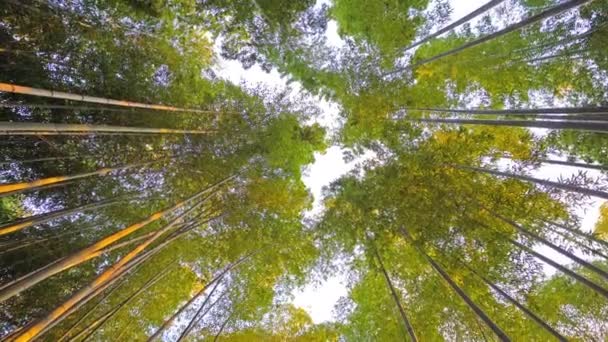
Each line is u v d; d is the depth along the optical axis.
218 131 8.94
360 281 9.62
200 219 8.20
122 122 7.61
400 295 8.88
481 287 7.66
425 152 8.41
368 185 9.38
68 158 7.28
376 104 8.99
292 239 9.59
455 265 7.75
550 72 8.39
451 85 9.30
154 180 8.29
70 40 6.89
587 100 8.11
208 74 10.02
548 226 7.32
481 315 4.92
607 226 7.89
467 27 9.18
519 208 7.30
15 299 6.98
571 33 7.79
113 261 7.70
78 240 7.49
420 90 9.19
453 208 7.75
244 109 9.54
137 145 8.01
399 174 8.61
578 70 8.01
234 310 9.02
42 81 6.72
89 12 7.16
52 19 6.61
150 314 8.34
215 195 8.88
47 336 6.92
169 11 8.91
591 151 7.98
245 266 9.17
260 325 9.62
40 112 7.05
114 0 7.91
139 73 7.81
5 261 6.90
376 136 9.61
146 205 8.29
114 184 7.86
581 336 7.43
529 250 6.24
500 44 8.55
